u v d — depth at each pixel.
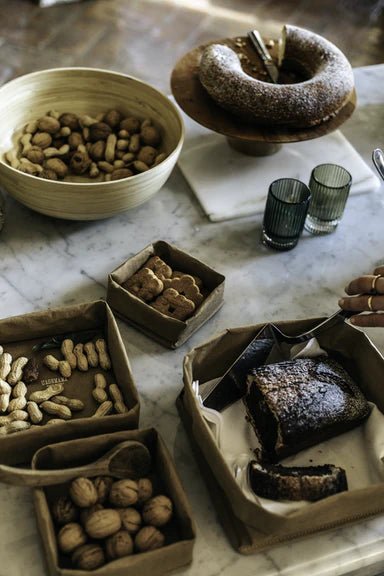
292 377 0.99
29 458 0.94
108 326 1.05
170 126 1.31
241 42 1.45
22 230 1.23
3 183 1.17
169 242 1.24
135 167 1.28
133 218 1.27
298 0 2.78
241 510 0.86
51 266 1.19
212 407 1.00
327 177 1.29
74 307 1.05
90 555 0.84
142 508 0.89
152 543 0.86
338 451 0.99
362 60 2.53
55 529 0.88
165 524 0.89
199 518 0.94
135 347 1.10
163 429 1.01
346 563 0.91
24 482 0.85
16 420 0.97
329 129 1.29
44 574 0.88
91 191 1.13
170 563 0.86
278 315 1.16
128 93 1.33
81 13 2.59
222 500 0.93
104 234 1.24
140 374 1.07
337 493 0.89
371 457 0.98
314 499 0.90
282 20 2.67
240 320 1.15
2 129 1.28
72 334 1.07
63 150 1.29
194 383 0.99
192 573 0.89
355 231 1.30
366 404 1.00
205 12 2.68
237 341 1.02
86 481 0.87
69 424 0.92
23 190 1.15
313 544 0.92
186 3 2.71
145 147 1.30
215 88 1.27
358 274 1.23
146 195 1.19
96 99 1.35
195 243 1.25
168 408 1.04
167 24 2.60
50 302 1.14
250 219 1.30
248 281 1.20
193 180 1.33
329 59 1.34
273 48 1.45
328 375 1.01
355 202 1.35
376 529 0.94
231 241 1.26
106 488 0.89
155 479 0.93
